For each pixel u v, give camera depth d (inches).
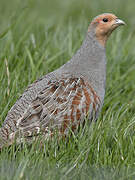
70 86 844.6
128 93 1149.7
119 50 1283.2
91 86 863.7
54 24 1464.1
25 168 709.9
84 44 914.1
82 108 836.0
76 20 1845.5
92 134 816.9
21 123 814.5
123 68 1232.2
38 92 845.2
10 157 764.6
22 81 1023.0
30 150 791.7
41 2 2102.6
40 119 820.0
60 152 787.4
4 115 909.2
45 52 1157.1
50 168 736.3
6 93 961.5
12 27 1277.1
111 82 1136.8
